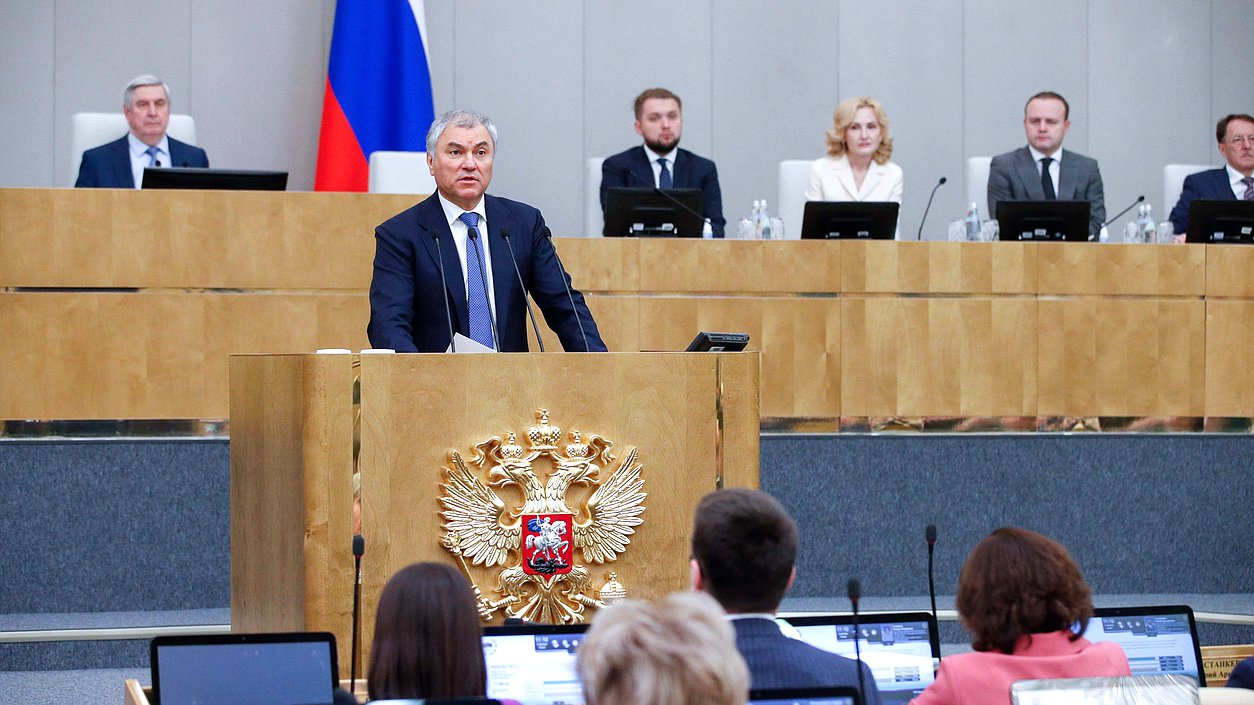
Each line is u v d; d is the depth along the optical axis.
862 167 27.72
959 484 23.36
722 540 8.81
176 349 21.75
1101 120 35.41
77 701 17.98
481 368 12.34
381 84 30.50
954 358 23.33
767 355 22.98
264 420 13.52
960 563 23.33
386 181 24.61
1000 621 9.48
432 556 12.21
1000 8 35.16
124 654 20.09
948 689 9.33
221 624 20.50
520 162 33.84
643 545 12.66
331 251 22.08
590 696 6.14
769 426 23.02
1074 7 35.41
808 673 8.64
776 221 24.80
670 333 22.80
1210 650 12.91
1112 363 23.62
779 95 34.75
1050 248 23.50
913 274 23.27
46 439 21.44
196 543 21.80
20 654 19.84
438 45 33.56
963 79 35.06
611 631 6.16
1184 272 23.77
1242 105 35.56
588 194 28.66
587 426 12.57
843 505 23.16
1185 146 35.41
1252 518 23.89
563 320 15.88
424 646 8.82
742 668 6.18
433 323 15.38
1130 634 11.12
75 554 21.50
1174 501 23.78
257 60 32.72
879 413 23.19
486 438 12.33
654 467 12.71
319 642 9.58
